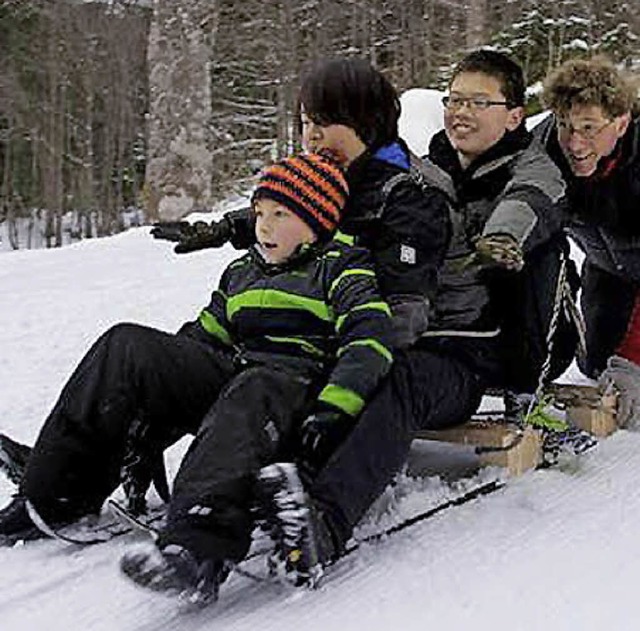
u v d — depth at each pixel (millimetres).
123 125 76812
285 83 63875
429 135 23266
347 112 8125
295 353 7586
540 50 44969
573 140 9359
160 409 7688
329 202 7613
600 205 9859
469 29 47188
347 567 7277
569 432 9422
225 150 62344
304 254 7609
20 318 16359
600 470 9172
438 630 6395
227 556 6422
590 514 8148
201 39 33625
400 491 8523
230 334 8109
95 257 22312
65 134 76438
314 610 6684
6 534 7816
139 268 20672
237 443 6645
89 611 6785
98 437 7512
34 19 74250
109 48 76250
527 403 9125
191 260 21250
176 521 6395
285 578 6730
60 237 73188
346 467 6988
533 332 8898
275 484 6488
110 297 17750
